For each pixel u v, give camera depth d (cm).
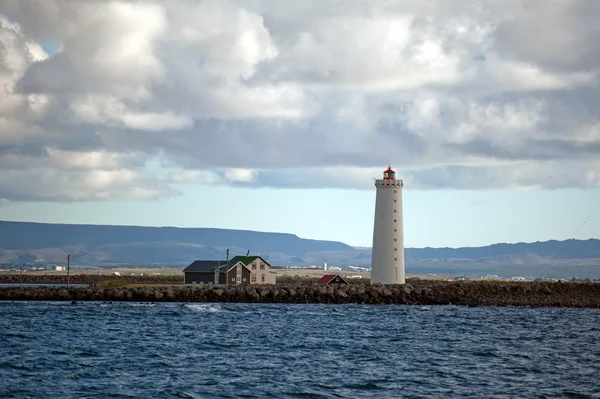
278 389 8594
